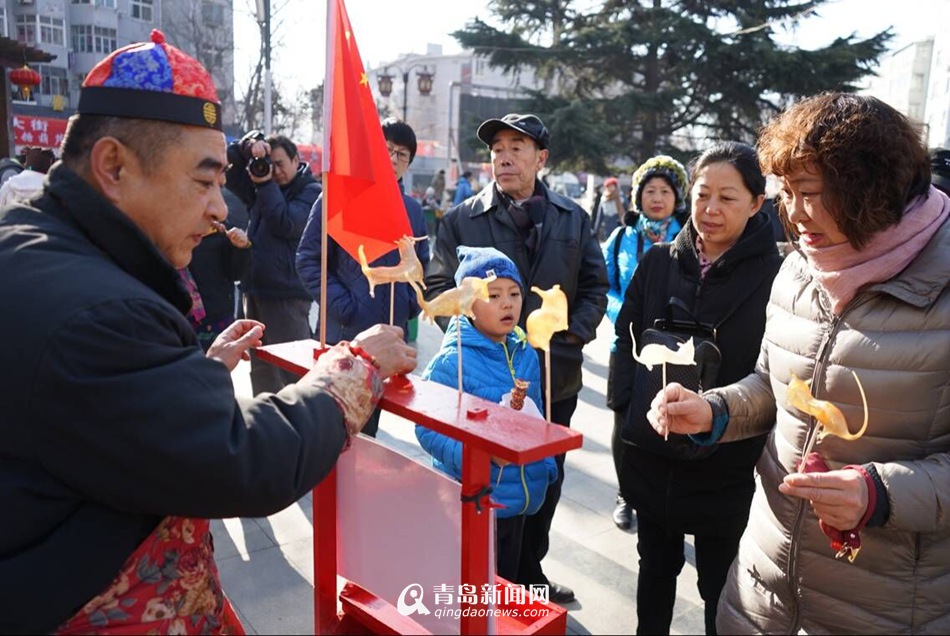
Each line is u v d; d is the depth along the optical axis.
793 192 1.28
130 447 0.87
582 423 4.32
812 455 1.28
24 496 0.93
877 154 1.17
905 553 1.27
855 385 1.27
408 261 1.19
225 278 3.25
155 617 1.01
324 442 0.99
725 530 1.94
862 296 1.27
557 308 1.03
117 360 0.88
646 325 2.18
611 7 19.94
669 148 19.14
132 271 1.03
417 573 1.17
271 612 2.36
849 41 18.19
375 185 1.27
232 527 2.92
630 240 3.37
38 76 6.72
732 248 1.94
